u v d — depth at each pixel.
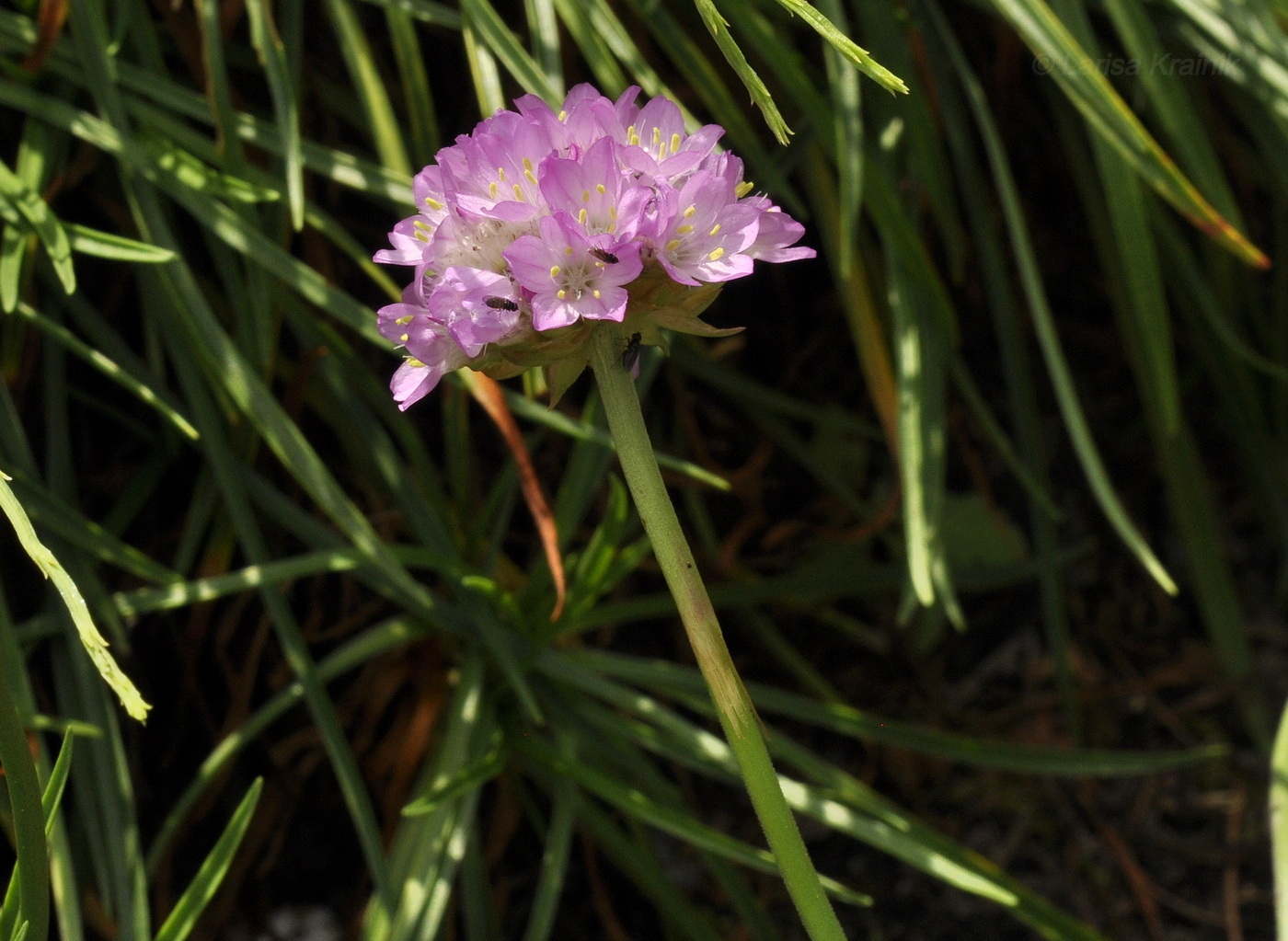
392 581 0.39
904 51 0.40
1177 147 0.41
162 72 0.38
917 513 0.38
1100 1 0.41
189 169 0.38
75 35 0.38
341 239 0.39
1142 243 0.39
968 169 0.42
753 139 0.39
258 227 0.38
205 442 0.38
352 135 0.43
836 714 0.40
